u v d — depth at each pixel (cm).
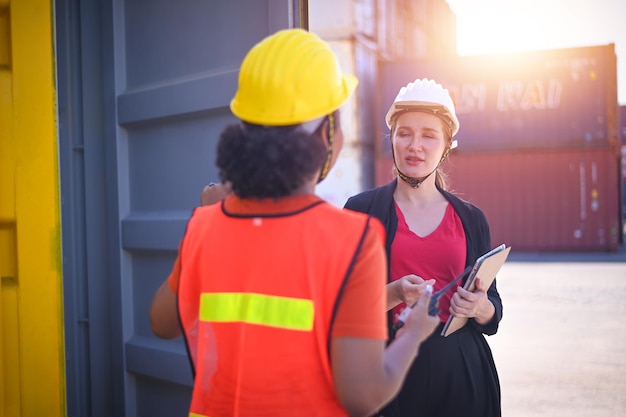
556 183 1797
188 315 142
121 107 261
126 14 265
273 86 127
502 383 517
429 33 2577
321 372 125
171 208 251
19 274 192
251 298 127
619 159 1950
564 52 1786
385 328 124
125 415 263
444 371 213
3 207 189
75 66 270
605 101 1766
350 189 1775
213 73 236
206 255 136
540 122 1806
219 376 132
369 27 1919
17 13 190
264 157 125
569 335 703
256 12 227
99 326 270
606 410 448
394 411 210
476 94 1838
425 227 228
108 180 265
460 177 1858
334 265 122
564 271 1330
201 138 240
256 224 130
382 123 1877
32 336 195
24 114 192
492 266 201
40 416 197
